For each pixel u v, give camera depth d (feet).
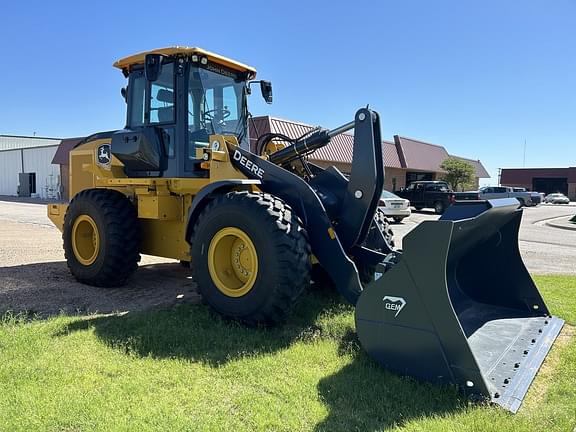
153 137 17.90
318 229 13.70
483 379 9.55
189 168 17.49
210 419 8.75
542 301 14.76
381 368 10.94
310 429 8.55
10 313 14.82
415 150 116.57
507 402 9.44
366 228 14.38
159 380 10.30
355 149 14.08
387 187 107.96
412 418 8.96
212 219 14.11
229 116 19.04
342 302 16.15
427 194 82.79
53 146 112.06
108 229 18.29
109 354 11.64
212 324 13.83
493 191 119.65
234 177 15.64
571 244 39.14
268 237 12.92
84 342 12.40
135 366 10.98
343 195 15.17
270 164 14.75
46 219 51.24
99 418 8.67
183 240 17.97
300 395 9.75
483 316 14.47
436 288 10.08
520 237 44.73
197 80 17.79
